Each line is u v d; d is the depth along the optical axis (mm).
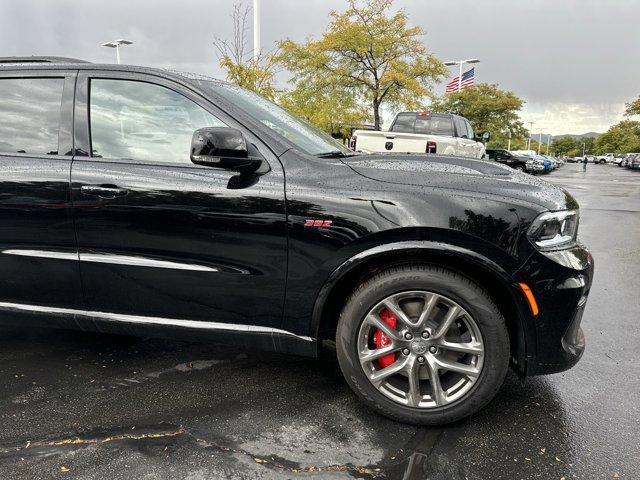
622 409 2684
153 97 2732
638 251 6750
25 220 2744
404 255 2418
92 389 2852
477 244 2285
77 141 2762
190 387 2885
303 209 2426
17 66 2918
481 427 2504
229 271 2553
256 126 2609
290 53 19016
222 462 2211
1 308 2898
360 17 17812
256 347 2656
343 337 2506
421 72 18281
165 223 2570
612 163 81812
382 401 2504
